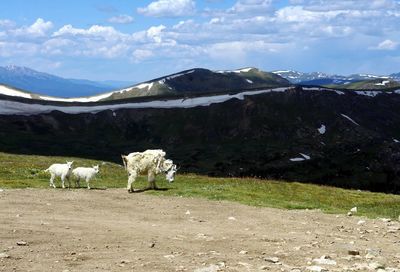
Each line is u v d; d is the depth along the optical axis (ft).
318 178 540.93
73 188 115.34
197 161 591.37
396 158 599.57
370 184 528.22
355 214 94.48
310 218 84.07
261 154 613.93
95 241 54.90
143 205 90.17
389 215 100.32
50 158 326.03
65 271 40.78
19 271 40.68
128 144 655.35
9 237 54.75
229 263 45.73
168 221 73.82
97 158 549.13
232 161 588.09
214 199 107.34
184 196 109.09
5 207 78.13
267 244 57.67
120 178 162.20
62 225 64.13
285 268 44.11
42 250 49.29
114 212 80.23
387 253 55.52
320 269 43.52
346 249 56.18
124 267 42.93
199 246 54.60
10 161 240.53
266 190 144.36
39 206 81.25
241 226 72.18
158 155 117.91
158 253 49.78
